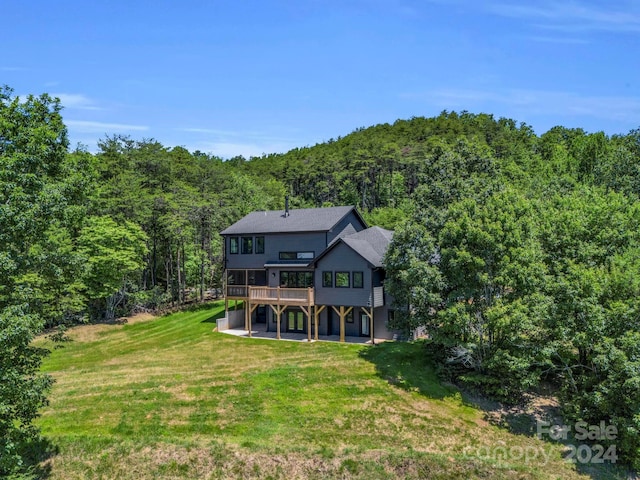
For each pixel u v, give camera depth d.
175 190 44.75
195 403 19.36
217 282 47.22
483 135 94.31
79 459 15.23
